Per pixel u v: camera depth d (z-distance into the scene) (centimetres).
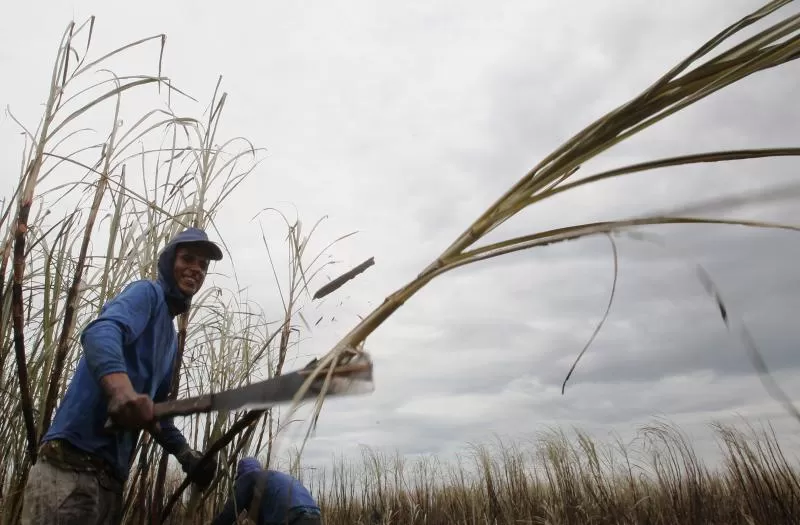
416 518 803
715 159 75
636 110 83
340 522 762
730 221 67
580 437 729
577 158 86
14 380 228
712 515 638
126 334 187
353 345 96
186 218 269
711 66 80
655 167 78
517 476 791
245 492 322
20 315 192
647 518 654
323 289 145
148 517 248
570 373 81
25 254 214
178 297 228
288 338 297
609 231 76
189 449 232
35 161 195
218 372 298
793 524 516
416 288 93
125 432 202
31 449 199
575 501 696
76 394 191
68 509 182
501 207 90
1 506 213
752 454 571
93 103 205
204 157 272
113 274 250
